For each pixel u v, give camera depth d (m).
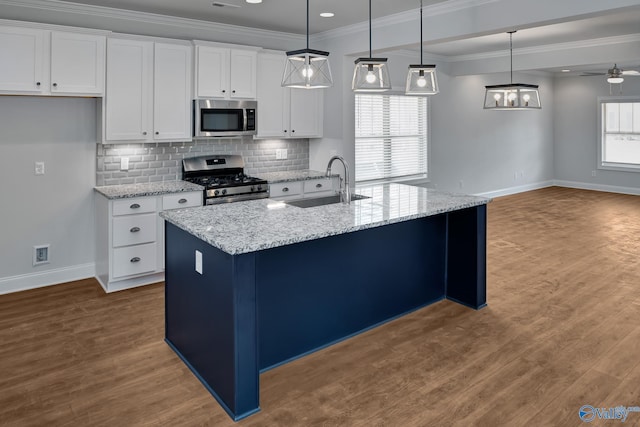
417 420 2.39
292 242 2.51
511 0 3.97
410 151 7.42
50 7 4.16
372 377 2.82
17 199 4.23
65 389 2.68
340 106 5.62
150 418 2.42
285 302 2.98
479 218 3.79
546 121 10.43
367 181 6.86
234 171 5.40
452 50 7.17
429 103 7.60
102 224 4.33
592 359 3.00
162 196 4.37
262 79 5.27
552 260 5.18
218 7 4.47
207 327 2.67
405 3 4.38
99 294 4.20
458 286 3.99
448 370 2.89
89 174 4.56
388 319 3.64
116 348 3.19
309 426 2.36
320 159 5.98
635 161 9.64
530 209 8.12
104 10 4.42
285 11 4.65
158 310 3.85
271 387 2.73
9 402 2.54
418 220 3.79
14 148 4.17
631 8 3.42
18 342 3.25
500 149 9.23
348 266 3.31
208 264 2.62
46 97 4.26
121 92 4.32
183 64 4.67
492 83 8.84
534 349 3.15
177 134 4.70
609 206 8.34
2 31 3.68
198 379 2.81
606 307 3.85
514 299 4.07
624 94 9.52
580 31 5.80
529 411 2.46
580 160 10.39
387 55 6.79
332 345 3.26
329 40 5.66
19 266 4.30
